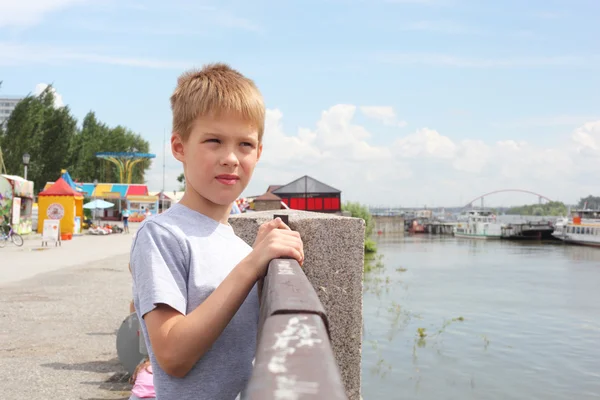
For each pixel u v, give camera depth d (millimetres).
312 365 575
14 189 28641
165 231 1422
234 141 1484
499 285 25719
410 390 9688
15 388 5695
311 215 3324
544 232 75562
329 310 3215
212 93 1457
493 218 87375
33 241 27719
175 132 1572
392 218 102438
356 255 3227
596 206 99688
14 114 61688
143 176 98875
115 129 93062
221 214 1584
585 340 14750
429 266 34969
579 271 33312
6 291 12031
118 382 5930
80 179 72000
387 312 17234
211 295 1293
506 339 14422
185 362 1268
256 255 1327
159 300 1296
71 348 7355
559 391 10367
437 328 15086
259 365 591
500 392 9992
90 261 18578
